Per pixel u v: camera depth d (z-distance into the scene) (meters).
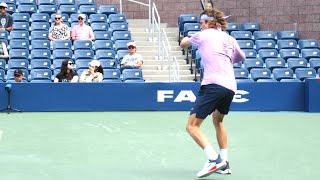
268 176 5.97
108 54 14.89
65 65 12.74
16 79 12.49
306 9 17.36
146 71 15.45
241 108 12.73
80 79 13.00
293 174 6.07
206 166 5.75
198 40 5.91
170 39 17.64
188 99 12.57
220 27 6.07
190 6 18.81
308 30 17.36
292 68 15.27
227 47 5.89
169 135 8.91
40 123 10.31
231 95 5.85
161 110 12.52
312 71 14.43
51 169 6.30
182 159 6.93
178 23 18.20
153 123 10.41
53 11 17.42
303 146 7.97
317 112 12.54
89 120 10.80
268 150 7.63
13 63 14.02
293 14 17.53
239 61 6.06
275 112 12.56
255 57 15.78
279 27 17.72
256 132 9.41
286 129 9.80
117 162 6.73
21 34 15.64
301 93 12.80
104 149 7.62
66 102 12.32
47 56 14.75
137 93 12.48
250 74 14.58
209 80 5.79
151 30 17.78
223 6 18.36
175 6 18.94
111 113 12.05
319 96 12.55
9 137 8.62
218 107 5.92
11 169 6.29
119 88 12.45
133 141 8.30
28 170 6.24
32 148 7.68
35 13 16.83
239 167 6.46
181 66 15.98
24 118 11.07
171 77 15.27
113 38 16.27
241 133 9.29
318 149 7.71
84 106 12.37
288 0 17.59
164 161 6.80
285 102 12.77
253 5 17.98
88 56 14.80
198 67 14.92
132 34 17.41
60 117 11.27
